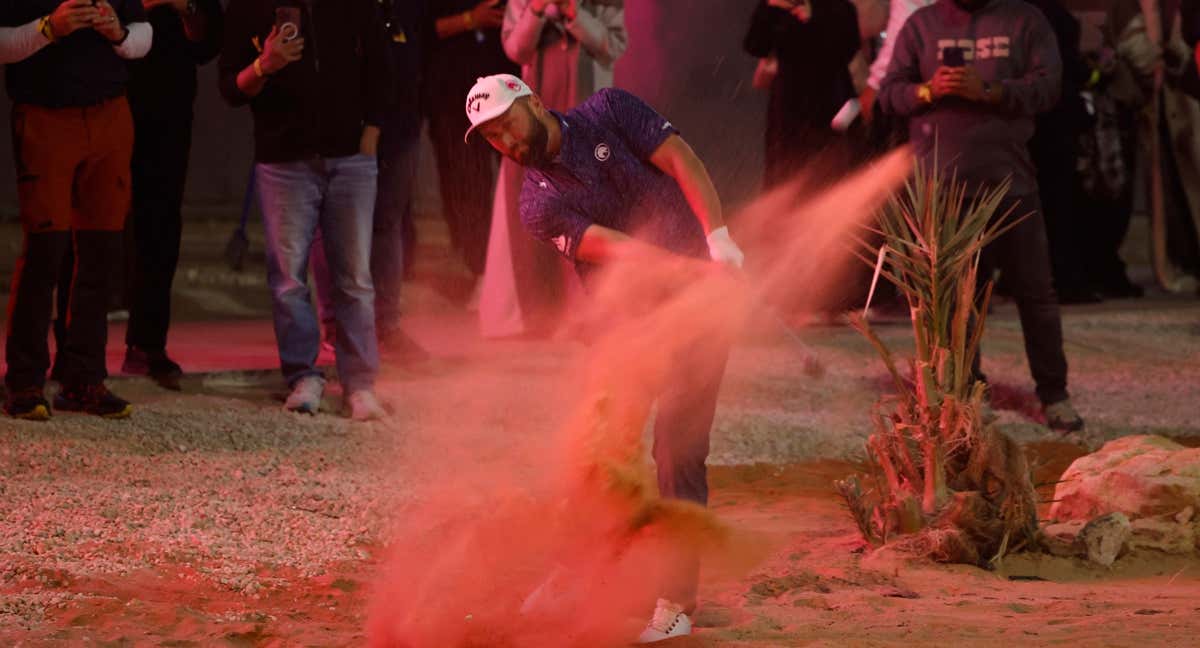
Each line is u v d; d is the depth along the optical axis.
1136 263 53.44
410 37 27.48
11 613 13.25
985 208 17.23
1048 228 41.16
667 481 13.51
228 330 34.75
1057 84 23.69
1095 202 43.03
